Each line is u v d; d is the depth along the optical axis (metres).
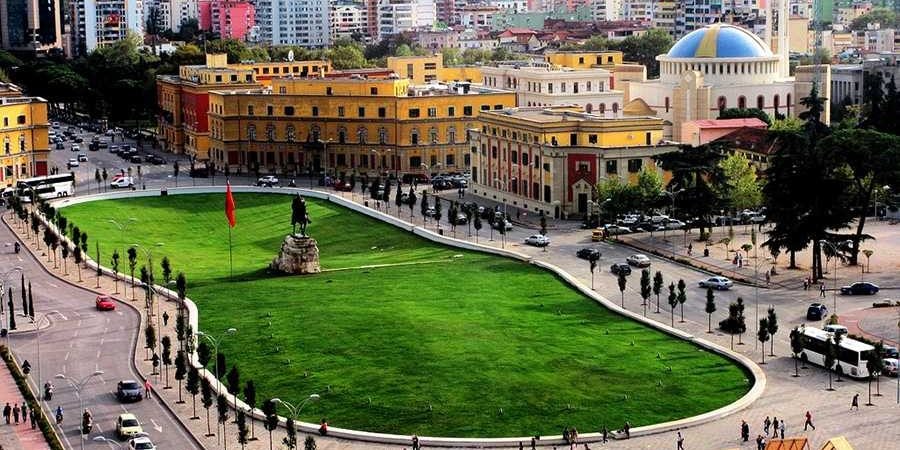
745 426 199.38
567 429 199.75
